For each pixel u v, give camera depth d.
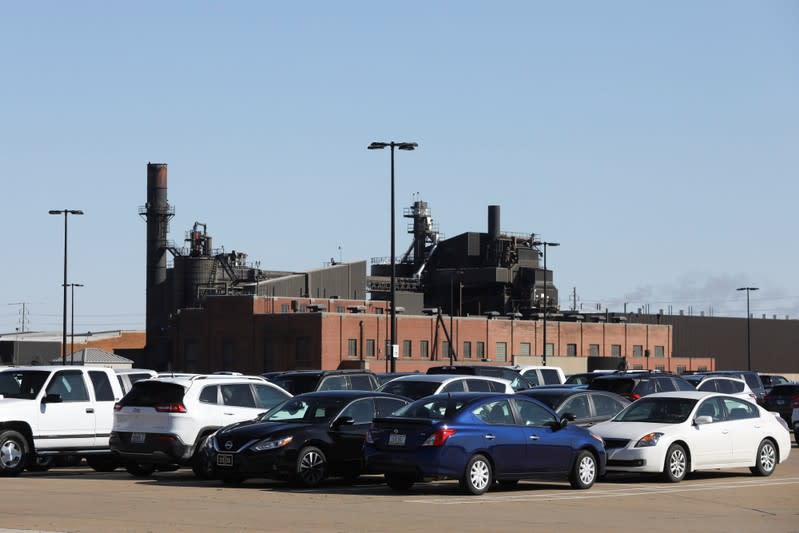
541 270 128.00
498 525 17.86
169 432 25.75
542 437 23.38
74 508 19.88
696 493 23.25
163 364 116.69
